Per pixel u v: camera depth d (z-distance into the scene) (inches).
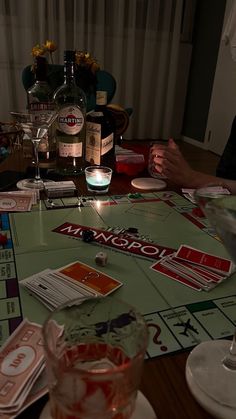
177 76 172.4
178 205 34.4
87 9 142.1
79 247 25.3
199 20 162.1
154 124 175.0
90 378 10.0
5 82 141.3
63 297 19.2
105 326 13.1
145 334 11.9
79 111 39.7
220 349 16.0
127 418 11.4
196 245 26.3
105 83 83.5
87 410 10.5
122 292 20.2
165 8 152.8
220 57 147.8
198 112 169.8
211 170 131.0
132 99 164.7
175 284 21.3
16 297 19.3
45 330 11.8
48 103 41.6
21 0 131.6
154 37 156.2
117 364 11.3
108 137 41.5
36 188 36.1
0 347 15.5
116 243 26.1
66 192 35.1
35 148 38.3
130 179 42.1
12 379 13.5
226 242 14.1
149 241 26.7
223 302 19.9
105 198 35.5
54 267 22.5
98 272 22.1
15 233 27.1
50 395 11.4
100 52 149.1
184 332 17.4
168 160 40.7
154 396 13.9
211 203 15.9
